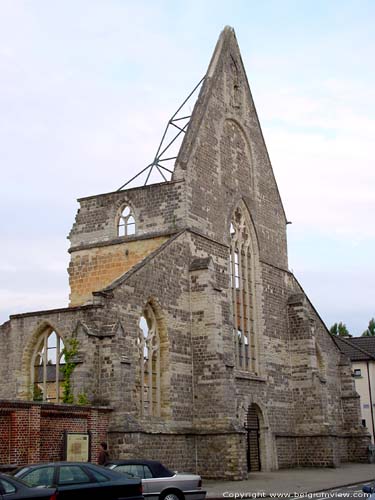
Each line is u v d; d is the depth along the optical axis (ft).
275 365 187.52
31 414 109.70
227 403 151.02
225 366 153.69
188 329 156.25
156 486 89.20
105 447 113.19
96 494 76.38
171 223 162.30
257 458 175.22
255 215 192.54
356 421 211.61
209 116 178.60
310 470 177.06
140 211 166.91
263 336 184.75
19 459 106.52
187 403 151.53
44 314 135.85
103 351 127.85
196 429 151.84
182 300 155.74
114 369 126.11
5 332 140.87
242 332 177.99
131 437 123.13
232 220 183.01
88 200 174.60
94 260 169.48
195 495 91.91
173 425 145.59
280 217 206.80
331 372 212.02
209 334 154.92
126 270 164.66
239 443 148.15
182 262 157.69
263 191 199.62
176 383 149.07
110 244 168.14
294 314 197.88
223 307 160.66
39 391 143.95
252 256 189.26
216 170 177.47
